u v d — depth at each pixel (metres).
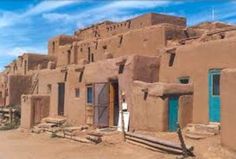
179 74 20.14
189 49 19.62
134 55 20.92
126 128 20.62
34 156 18.50
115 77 22.30
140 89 19.83
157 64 21.62
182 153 14.94
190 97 19.17
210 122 18.27
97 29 39.38
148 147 17.11
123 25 33.91
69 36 42.81
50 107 30.52
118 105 22.73
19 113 34.22
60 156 18.02
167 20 30.38
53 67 36.94
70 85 27.59
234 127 14.11
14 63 45.59
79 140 21.50
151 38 23.92
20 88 38.25
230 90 14.38
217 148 14.80
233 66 17.08
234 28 19.98
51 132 25.58
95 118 23.95
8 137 26.19
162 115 18.47
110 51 28.48
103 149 18.47
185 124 18.94
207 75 18.45
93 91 24.33
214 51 18.12
